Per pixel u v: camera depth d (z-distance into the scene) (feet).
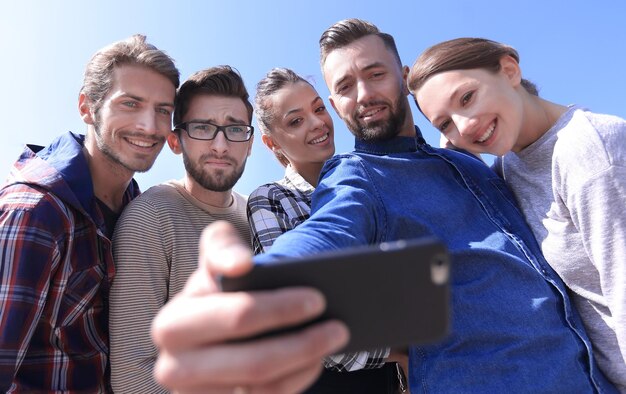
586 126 3.96
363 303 1.75
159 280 6.07
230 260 1.63
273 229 6.00
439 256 1.77
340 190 4.28
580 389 3.74
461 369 3.73
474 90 4.46
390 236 4.23
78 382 5.79
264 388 1.61
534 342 3.78
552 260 4.30
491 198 4.85
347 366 4.65
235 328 1.51
